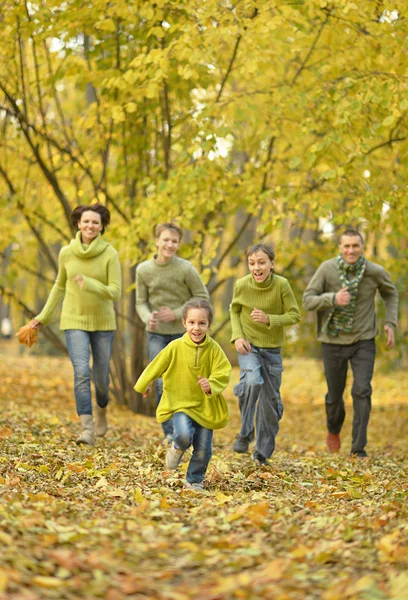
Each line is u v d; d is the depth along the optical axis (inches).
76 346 385.1
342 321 417.7
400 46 443.8
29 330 393.1
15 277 609.6
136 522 210.5
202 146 470.6
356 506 249.0
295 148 524.4
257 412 356.5
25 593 145.2
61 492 247.1
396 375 1014.4
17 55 562.9
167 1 458.6
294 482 313.1
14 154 588.1
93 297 386.9
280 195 490.9
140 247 543.5
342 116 438.9
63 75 515.5
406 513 221.1
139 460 336.2
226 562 176.7
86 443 370.9
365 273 415.5
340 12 451.5
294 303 351.6
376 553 184.4
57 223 622.2
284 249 591.2
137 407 597.0
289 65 524.4
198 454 285.9
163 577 165.8
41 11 477.7
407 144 474.0
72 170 563.2
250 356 347.6
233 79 550.3
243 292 352.5
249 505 233.3
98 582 156.1
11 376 794.2
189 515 226.2
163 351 286.5
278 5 445.4
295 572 170.7
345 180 463.5
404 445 519.8
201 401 285.9
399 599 152.2
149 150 572.7
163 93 552.7
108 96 527.8
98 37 511.5
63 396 655.8
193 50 447.8
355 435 416.5
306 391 885.2
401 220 480.1
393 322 422.9
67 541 183.5
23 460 304.3
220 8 454.0
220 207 555.8
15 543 172.9
